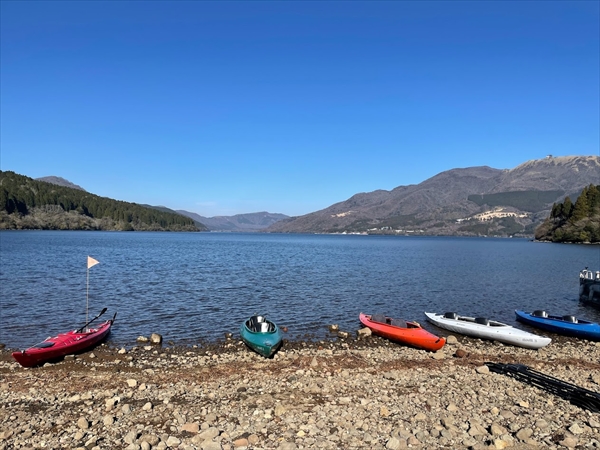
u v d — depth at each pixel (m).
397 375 18.47
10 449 11.29
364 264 76.31
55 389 16.34
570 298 44.03
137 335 26.06
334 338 26.55
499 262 85.69
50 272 52.91
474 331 27.33
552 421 13.71
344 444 11.84
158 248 111.06
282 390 16.25
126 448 11.32
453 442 12.03
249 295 40.34
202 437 11.94
